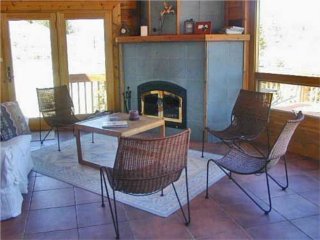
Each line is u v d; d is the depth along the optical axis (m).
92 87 5.90
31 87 5.63
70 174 3.83
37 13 5.41
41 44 5.54
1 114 3.57
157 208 3.02
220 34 4.61
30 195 3.32
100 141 5.06
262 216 2.86
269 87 4.69
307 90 4.17
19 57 5.50
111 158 4.32
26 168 3.51
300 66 4.22
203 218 2.85
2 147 3.08
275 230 2.66
